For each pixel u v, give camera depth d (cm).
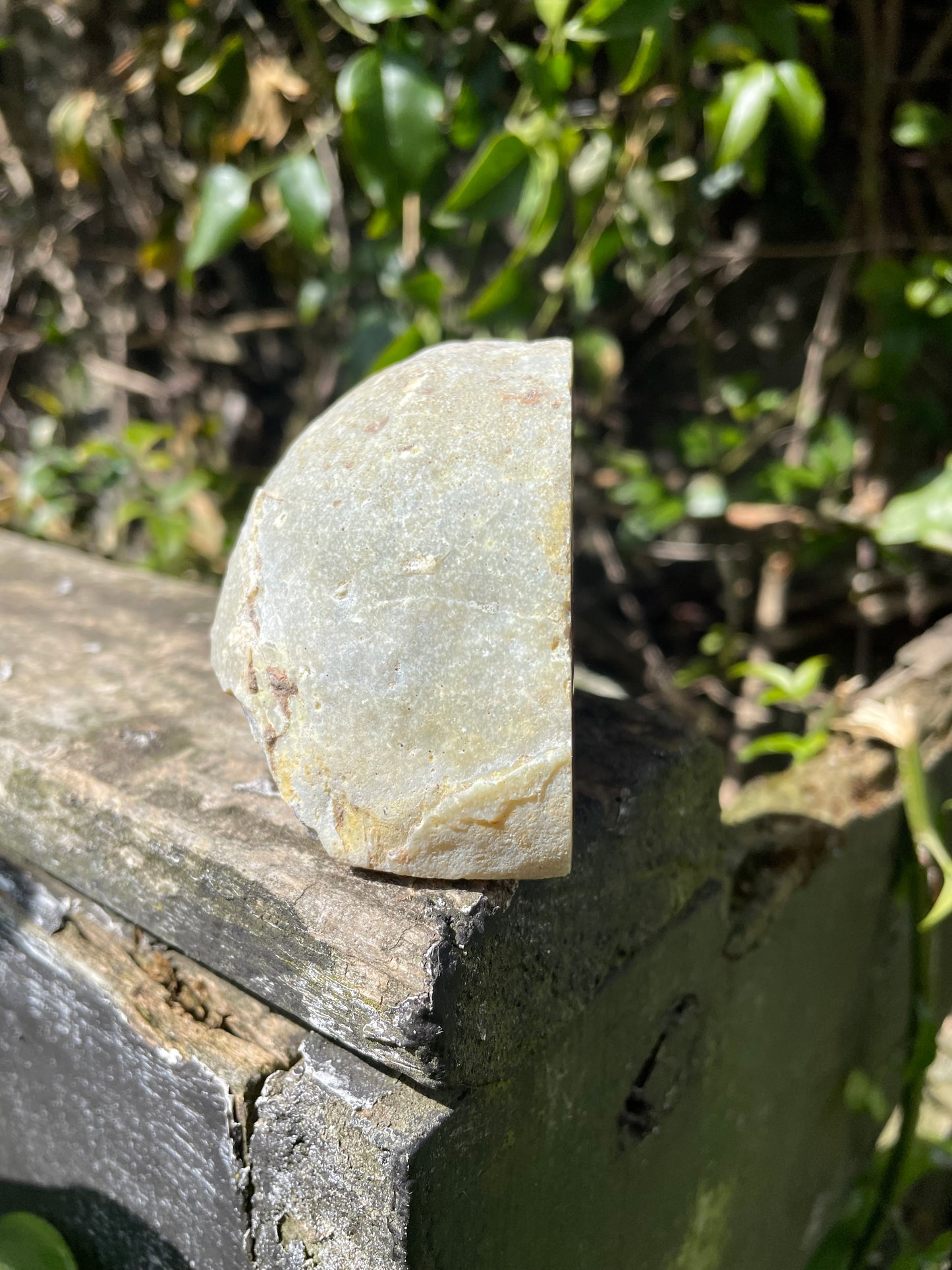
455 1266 15
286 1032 16
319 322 47
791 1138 26
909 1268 27
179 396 53
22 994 20
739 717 40
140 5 43
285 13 40
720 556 40
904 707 28
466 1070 14
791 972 24
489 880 15
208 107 41
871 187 36
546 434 14
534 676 13
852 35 37
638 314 43
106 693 21
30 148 49
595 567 47
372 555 14
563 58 29
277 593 15
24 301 52
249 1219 16
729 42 29
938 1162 29
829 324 38
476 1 34
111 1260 20
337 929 14
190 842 16
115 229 51
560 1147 17
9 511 47
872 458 39
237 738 19
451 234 39
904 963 30
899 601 40
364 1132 14
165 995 18
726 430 38
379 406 16
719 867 21
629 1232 20
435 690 14
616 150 35
